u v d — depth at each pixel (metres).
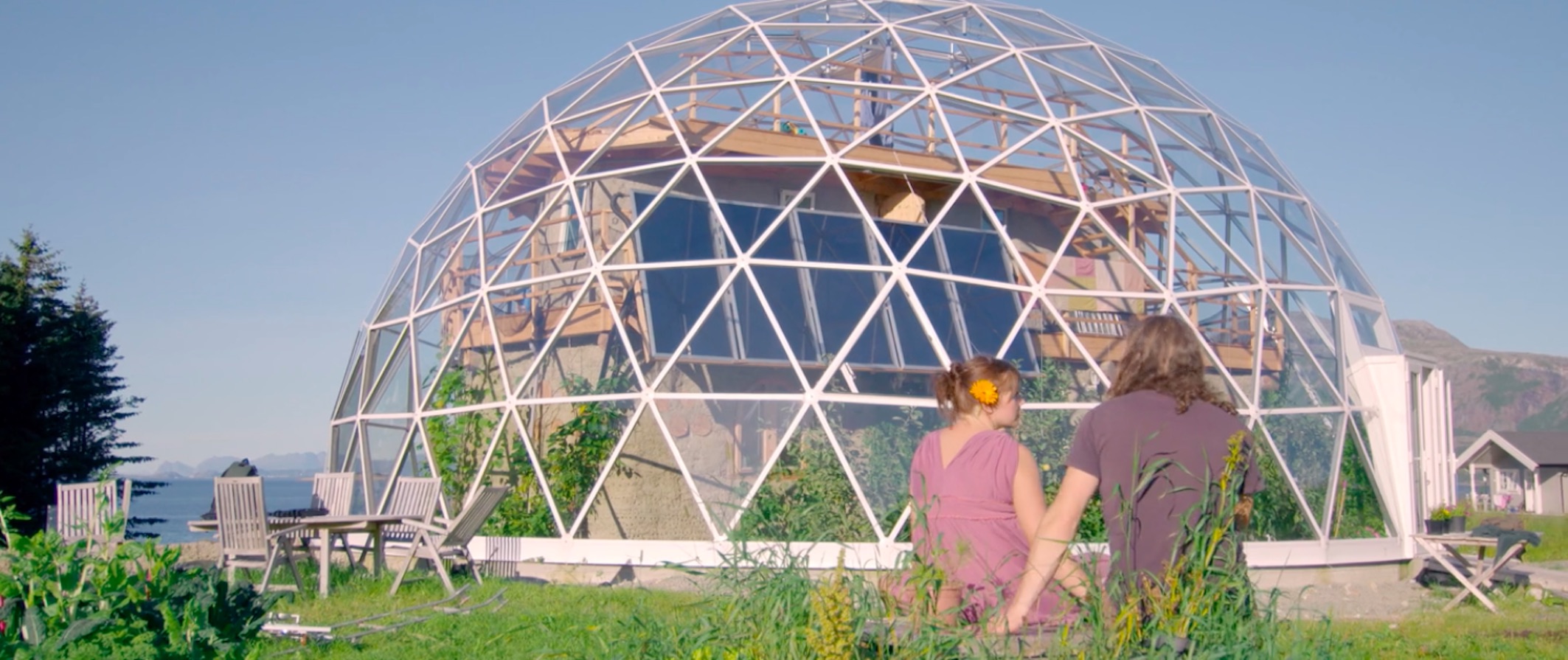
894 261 14.82
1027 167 16.70
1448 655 9.19
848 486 13.56
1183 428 4.43
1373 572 15.30
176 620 6.98
